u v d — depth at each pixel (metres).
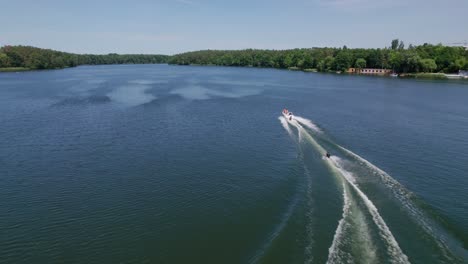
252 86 134.00
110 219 30.83
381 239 25.56
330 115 74.25
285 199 33.44
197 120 67.75
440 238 26.11
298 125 63.59
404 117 72.38
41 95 100.94
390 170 41.25
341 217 28.88
